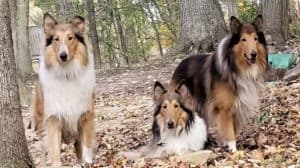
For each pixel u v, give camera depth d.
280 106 4.55
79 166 3.35
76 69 3.29
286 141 3.57
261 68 3.60
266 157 3.25
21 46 8.51
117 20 14.78
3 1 2.73
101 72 8.81
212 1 8.33
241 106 3.62
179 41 8.66
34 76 8.45
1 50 2.74
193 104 3.79
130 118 5.27
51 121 3.34
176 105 3.60
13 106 2.79
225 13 14.17
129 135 4.52
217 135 3.77
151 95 6.31
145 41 18.05
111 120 5.30
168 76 7.28
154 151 3.70
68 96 3.30
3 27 2.74
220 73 3.61
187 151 3.61
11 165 2.78
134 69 8.48
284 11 8.62
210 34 8.29
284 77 5.69
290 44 8.11
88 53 3.39
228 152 3.52
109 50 15.12
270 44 8.02
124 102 6.15
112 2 14.36
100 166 3.37
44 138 3.38
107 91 7.04
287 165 3.01
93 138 3.47
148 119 5.08
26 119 5.42
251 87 3.61
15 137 2.80
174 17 14.31
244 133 3.99
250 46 3.48
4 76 2.75
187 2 8.43
